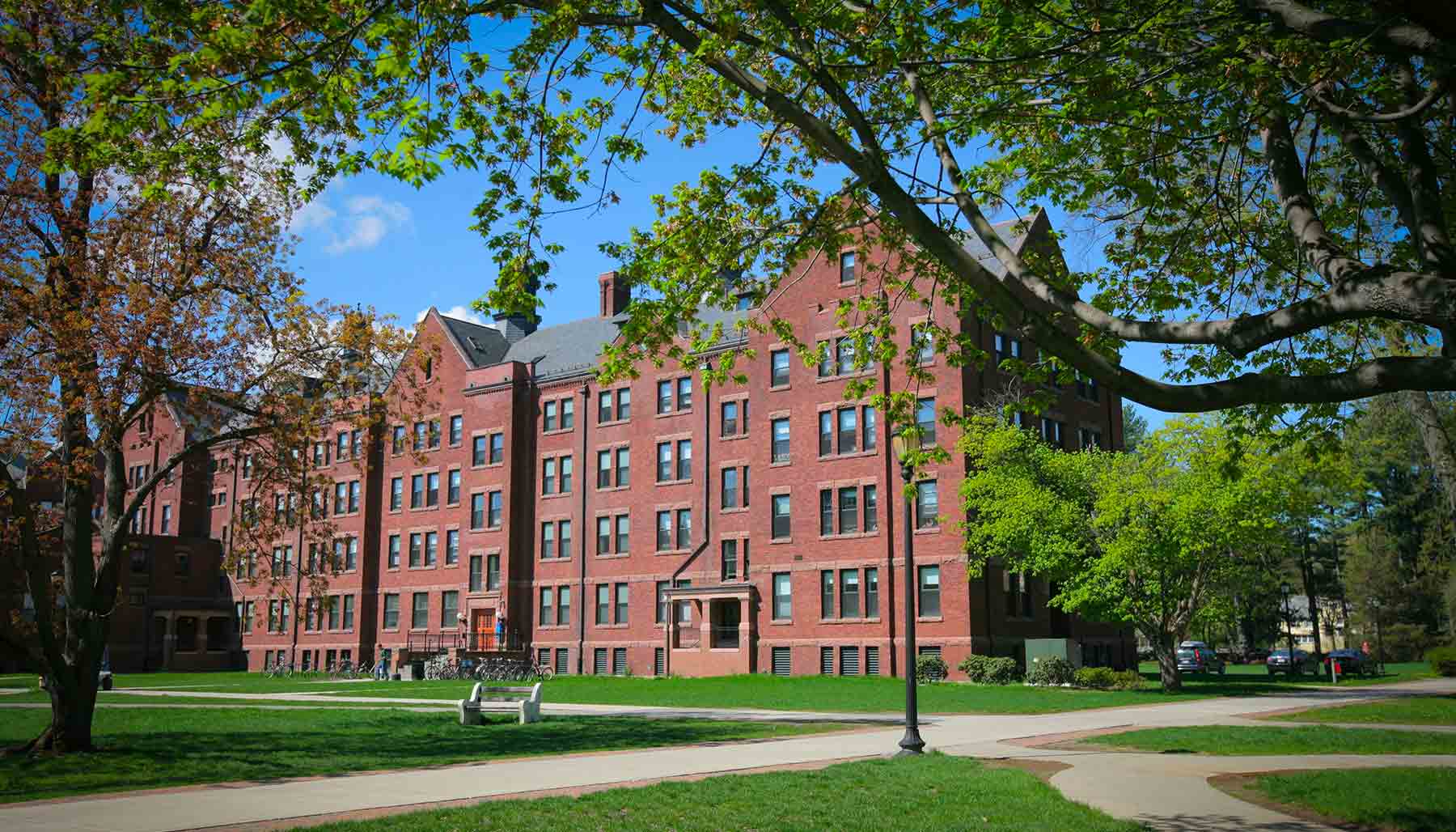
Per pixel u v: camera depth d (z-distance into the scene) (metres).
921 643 40.50
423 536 60.69
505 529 56.59
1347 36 8.48
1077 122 12.22
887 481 42.19
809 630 43.75
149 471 73.81
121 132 9.52
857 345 14.16
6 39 13.60
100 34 10.88
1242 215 14.21
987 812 11.28
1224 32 10.46
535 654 55.19
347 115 9.56
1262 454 31.25
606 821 10.69
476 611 57.41
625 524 53.00
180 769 16.08
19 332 17.17
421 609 60.00
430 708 30.16
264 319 19.73
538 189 11.09
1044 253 14.02
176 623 67.25
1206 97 11.98
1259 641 93.06
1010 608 41.88
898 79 12.93
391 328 20.83
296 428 20.14
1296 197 10.26
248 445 21.23
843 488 43.69
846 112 10.34
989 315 11.85
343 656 62.03
